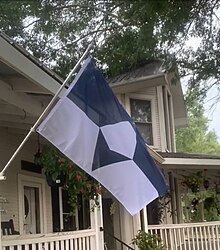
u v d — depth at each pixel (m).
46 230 9.17
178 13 9.09
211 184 15.61
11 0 14.71
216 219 15.98
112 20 14.62
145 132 14.59
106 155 4.71
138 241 10.72
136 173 4.85
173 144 16.42
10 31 16.28
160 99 15.12
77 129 4.58
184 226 11.85
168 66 12.84
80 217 10.67
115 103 4.96
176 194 15.26
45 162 7.29
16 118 7.11
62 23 16.30
